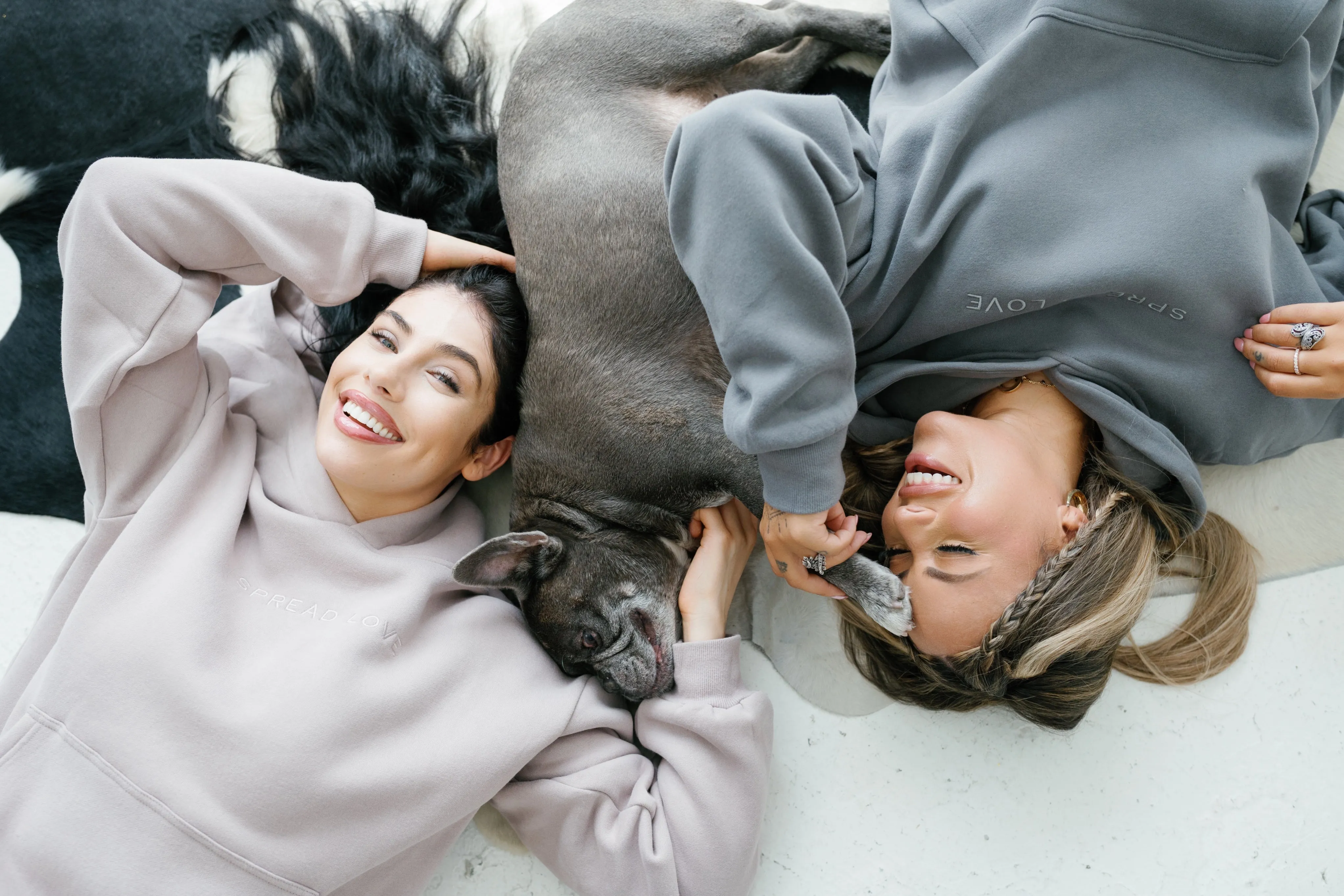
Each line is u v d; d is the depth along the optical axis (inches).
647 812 59.2
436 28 72.1
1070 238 53.2
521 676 60.0
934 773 65.8
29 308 70.0
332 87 70.4
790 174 49.3
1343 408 62.0
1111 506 55.4
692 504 61.1
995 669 53.6
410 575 59.4
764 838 65.4
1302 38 52.8
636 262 58.1
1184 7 51.0
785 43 66.1
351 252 58.9
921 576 53.9
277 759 52.7
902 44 61.6
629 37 60.8
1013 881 64.1
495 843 65.1
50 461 68.4
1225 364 56.3
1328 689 65.2
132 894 51.3
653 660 58.9
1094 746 65.4
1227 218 52.1
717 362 58.9
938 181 53.7
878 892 64.5
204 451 59.1
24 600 67.6
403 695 56.1
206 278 59.3
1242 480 66.8
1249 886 63.2
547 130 60.1
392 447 57.9
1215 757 64.9
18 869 52.4
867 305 56.9
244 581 57.8
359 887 57.2
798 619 68.6
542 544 57.1
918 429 56.4
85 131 70.5
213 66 71.3
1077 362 55.6
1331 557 66.4
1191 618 66.2
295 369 65.7
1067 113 53.4
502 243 69.3
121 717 52.8
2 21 70.6
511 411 63.0
